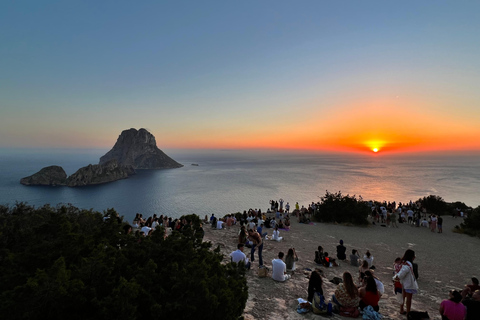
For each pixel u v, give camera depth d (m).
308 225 23.30
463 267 12.14
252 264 10.64
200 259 5.27
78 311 3.55
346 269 11.01
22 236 5.96
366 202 33.09
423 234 20.11
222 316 4.14
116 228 6.34
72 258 4.91
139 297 3.91
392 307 7.32
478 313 5.29
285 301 7.07
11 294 3.39
